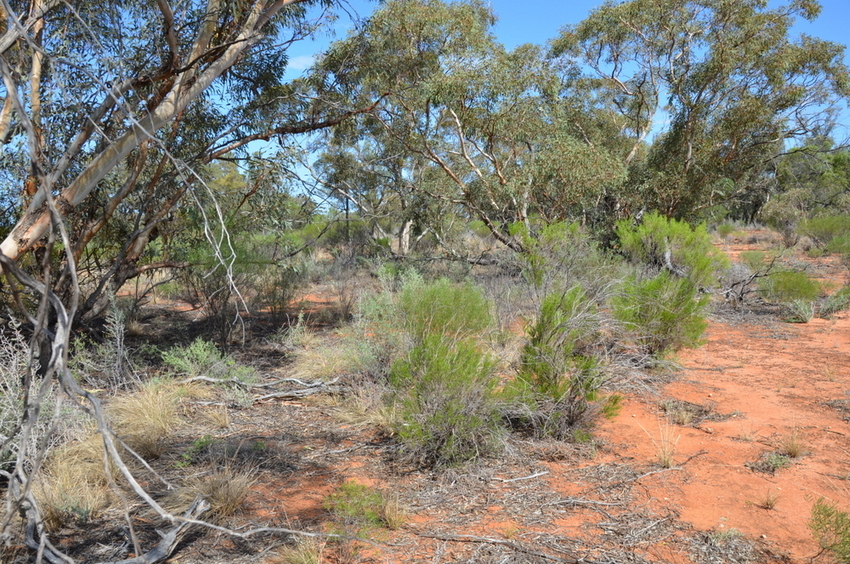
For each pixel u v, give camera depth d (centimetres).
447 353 488
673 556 325
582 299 591
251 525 355
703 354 847
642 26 1834
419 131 1480
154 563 302
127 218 802
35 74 501
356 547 325
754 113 1672
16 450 381
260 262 888
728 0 1648
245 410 598
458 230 1962
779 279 1242
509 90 1392
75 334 759
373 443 506
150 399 549
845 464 452
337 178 1595
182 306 1280
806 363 788
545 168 1480
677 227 1227
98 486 397
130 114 210
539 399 522
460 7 1412
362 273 1611
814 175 3291
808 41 1709
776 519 368
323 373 714
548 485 420
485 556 323
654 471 442
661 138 1902
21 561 308
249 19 488
